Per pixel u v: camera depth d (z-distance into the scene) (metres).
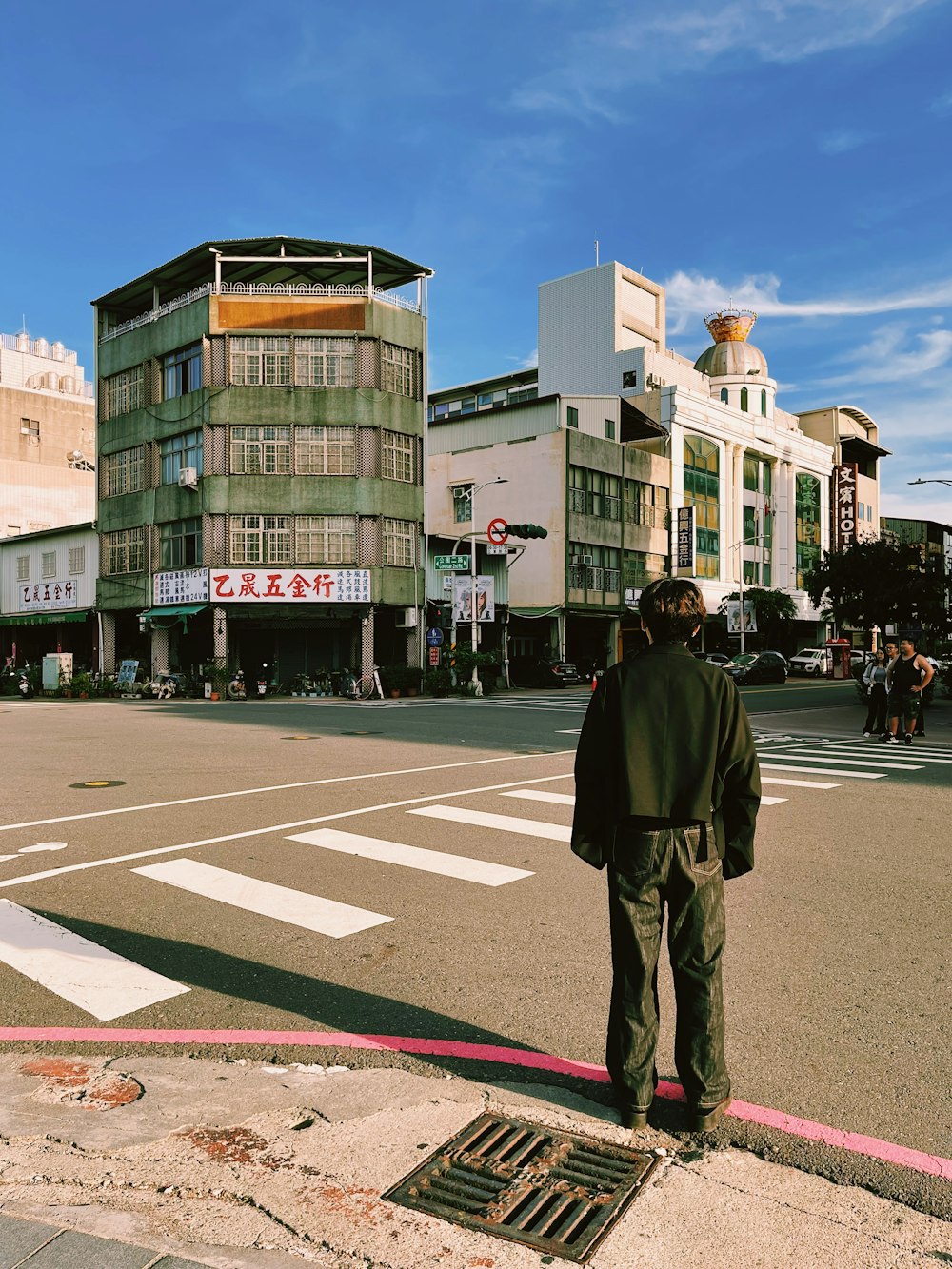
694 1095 2.98
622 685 3.06
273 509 33.06
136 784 10.47
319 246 33.38
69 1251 2.42
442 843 7.35
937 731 17.48
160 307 35.69
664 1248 2.41
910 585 27.25
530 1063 3.52
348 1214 2.58
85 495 59.50
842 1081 3.36
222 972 4.55
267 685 33.19
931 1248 2.41
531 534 34.22
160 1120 3.12
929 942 4.95
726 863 3.09
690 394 51.31
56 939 5.05
